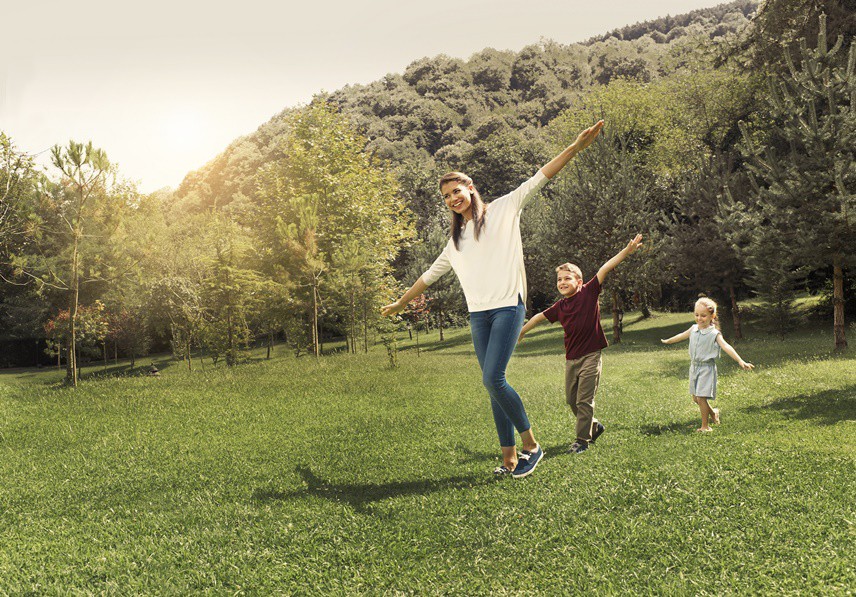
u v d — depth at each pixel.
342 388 11.44
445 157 95.69
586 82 136.50
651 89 51.91
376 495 4.75
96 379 14.50
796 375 11.13
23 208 13.18
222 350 27.22
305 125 32.72
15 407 9.95
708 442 5.88
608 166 28.58
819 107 16.31
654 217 28.16
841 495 4.11
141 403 10.00
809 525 3.62
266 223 30.75
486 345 4.89
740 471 4.75
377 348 34.34
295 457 6.09
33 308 44.12
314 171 30.47
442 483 4.94
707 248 25.72
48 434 7.70
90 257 13.89
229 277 25.64
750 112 39.38
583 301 6.04
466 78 133.88
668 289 43.78
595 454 5.60
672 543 3.53
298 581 3.30
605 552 3.45
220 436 7.30
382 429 7.45
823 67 15.47
